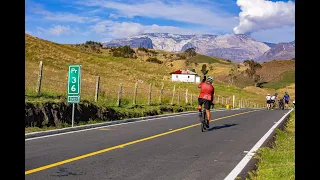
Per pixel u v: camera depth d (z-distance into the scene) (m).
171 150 10.52
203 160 9.16
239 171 7.96
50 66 62.59
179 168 8.24
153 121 20.11
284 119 22.66
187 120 20.95
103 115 19.36
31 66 53.19
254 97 104.75
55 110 15.79
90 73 67.06
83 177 7.29
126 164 8.55
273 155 9.81
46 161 8.56
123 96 33.00
